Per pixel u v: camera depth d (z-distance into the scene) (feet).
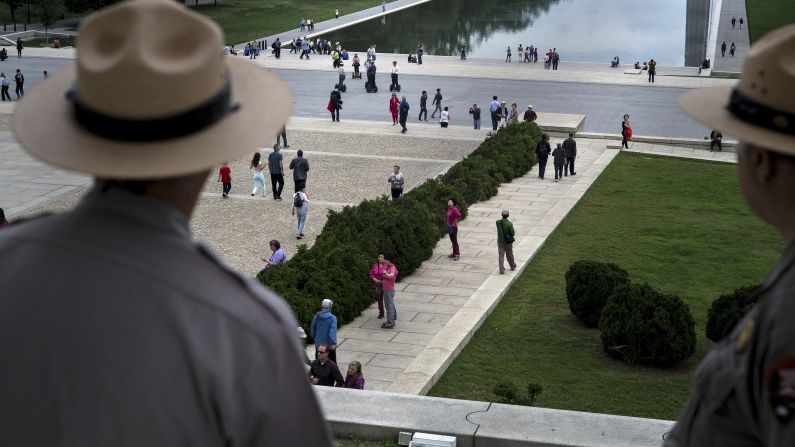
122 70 7.92
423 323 99.04
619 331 88.58
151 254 8.11
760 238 134.62
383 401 34.24
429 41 412.77
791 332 7.60
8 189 153.89
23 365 7.77
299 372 8.28
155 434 7.66
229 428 7.85
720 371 8.37
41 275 8.00
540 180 166.50
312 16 454.81
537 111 240.94
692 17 499.51
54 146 8.20
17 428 7.73
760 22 405.80
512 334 97.71
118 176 8.02
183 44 8.31
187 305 7.96
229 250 125.80
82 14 422.82
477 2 547.90
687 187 165.17
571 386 84.48
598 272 97.76
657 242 132.46
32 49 346.13
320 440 8.29
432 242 121.60
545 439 31.12
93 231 8.18
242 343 7.99
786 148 8.52
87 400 7.66
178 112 8.15
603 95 263.90
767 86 8.70
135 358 7.72
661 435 30.96
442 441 31.58
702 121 9.18
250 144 8.46
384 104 248.52
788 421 7.45
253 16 453.99
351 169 173.06
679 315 87.15
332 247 107.45
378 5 501.15
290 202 148.77
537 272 118.83
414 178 167.53
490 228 135.33
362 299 101.30
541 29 462.19
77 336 7.77
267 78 9.37
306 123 216.74
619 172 176.04
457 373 88.02
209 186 156.56
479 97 259.19
